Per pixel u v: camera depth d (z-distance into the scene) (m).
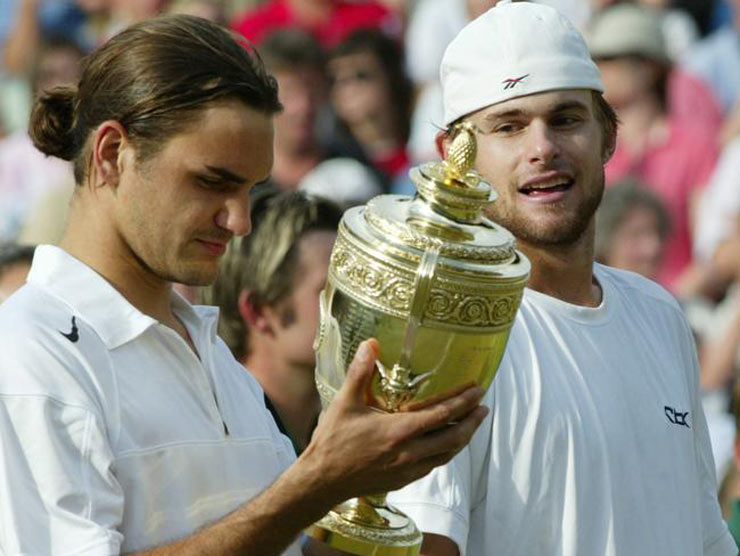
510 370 12.54
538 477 12.28
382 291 9.82
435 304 9.72
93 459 9.69
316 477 9.49
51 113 10.54
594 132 13.16
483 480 12.34
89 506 9.59
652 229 27.94
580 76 13.03
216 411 10.52
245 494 10.59
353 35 30.11
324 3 31.55
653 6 31.95
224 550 9.52
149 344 10.30
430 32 31.36
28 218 29.91
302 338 15.79
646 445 12.81
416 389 9.80
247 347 15.99
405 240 9.87
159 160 9.93
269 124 10.12
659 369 13.28
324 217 16.06
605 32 31.28
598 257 27.86
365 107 30.06
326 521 10.75
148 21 10.30
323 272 15.84
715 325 29.09
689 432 13.27
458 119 13.27
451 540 11.82
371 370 9.55
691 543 12.99
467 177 10.27
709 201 30.34
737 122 31.16
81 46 32.66
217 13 31.95
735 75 31.55
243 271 15.86
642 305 13.76
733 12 32.00
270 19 31.52
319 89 29.75
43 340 9.84
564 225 12.95
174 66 9.94
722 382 28.70
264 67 10.30
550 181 12.88
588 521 12.34
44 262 10.27
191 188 9.94
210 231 10.03
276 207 16.08
